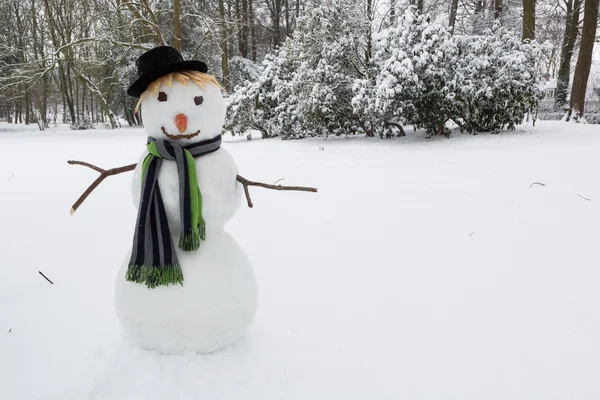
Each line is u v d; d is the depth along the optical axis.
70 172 8.52
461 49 11.43
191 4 21.98
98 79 27.81
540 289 3.20
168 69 2.09
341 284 3.34
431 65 10.48
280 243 4.25
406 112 11.22
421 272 3.53
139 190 2.19
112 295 3.16
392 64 10.84
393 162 8.51
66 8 22.88
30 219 5.14
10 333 2.63
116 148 13.38
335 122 13.20
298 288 3.27
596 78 28.95
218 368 2.18
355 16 13.21
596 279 3.32
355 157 9.46
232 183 2.24
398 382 2.22
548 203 5.14
